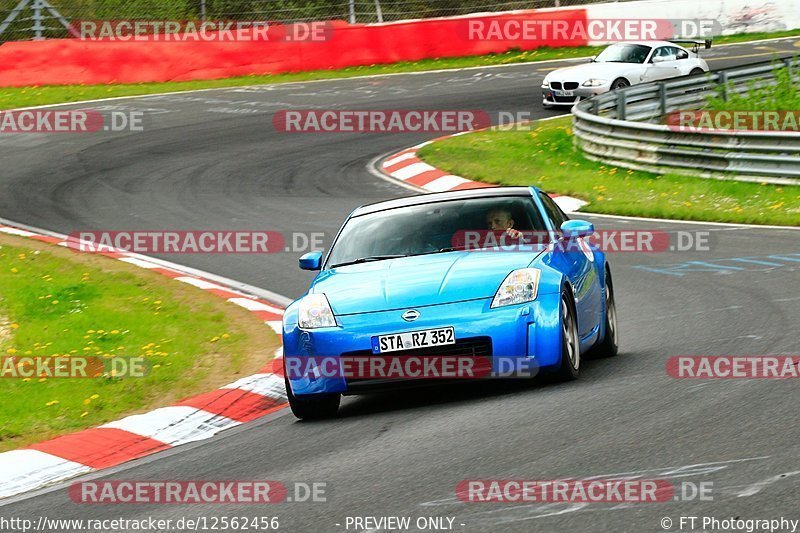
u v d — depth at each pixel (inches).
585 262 1149.7
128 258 2031.3
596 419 842.8
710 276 1633.9
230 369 1249.4
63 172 2992.1
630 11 4741.6
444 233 1107.9
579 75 3540.8
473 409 943.7
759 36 4881.9
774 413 806.5
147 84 4237.2
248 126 3518.7
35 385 1216.2
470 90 3966.5
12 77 4106.8
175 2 4603.8
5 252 2084.2
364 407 1064.2
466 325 962.1
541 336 973.2
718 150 2581.2
